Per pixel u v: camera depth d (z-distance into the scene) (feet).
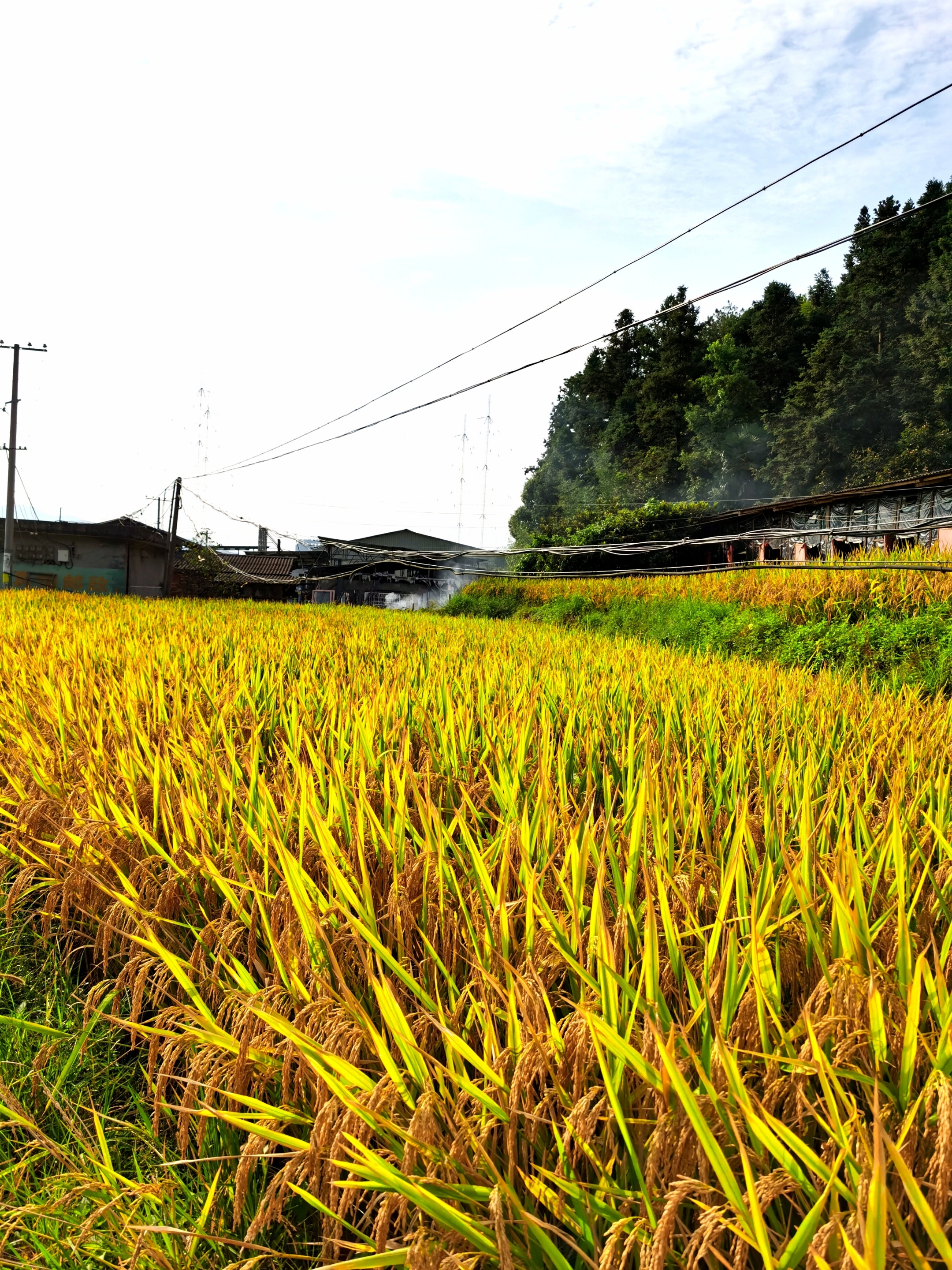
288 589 165.78
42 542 143.64
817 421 148.97
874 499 72.84
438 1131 6.52
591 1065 7.19
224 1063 8.53
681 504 107.04
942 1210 5.44
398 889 9.84
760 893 9.47
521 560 112.27
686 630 62.64
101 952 12.30
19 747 18.17
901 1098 6.53
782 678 29.01
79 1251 7.81
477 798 14.16
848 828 9.86
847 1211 5.84
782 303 196.65
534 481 250.98
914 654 41.55
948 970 8.34
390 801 12.67
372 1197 7.64
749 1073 7.23
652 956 7.38
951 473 58.65
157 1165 8.70
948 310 140.05
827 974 7.48
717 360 199.52
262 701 22.24
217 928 10.37
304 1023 8.01
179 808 13.73
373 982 7.47
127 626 45.70
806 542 81.97
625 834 11.87
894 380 143.74
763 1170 6.15
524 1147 7.04
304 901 9.38
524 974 8.19
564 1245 6.69
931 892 9.97
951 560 49.73
